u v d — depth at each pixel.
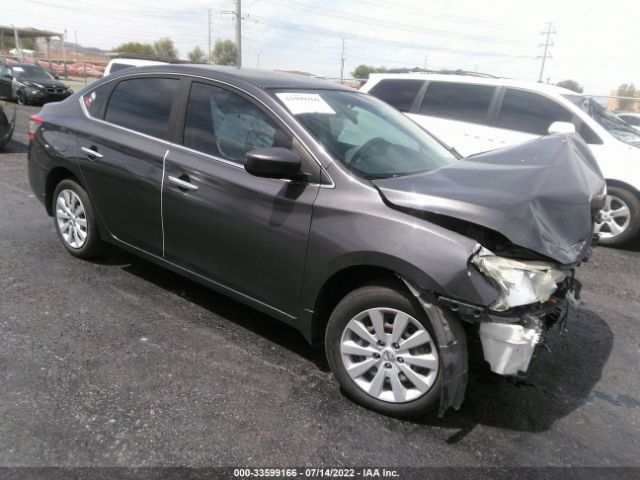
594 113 6.73
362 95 3.96
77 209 4.36
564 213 2.73
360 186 2.74
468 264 2.36
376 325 2.67
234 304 3.91
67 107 4.39
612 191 6.37
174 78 3.66
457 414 2.80
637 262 5.91
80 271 4.30
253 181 3.05
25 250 4.68
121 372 2.96
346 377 2.80
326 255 2.73
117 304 3.78
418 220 2.53
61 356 3.07
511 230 2.45
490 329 2.40
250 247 3.08
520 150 3.38
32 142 4.56
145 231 3.74
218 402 2.76
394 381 2.66
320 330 3.00
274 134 3.05
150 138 3.66
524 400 2.99
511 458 2.50
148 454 2.36
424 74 7.82
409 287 2.49
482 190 2.66
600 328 4.07
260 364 3.15
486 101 7.12
